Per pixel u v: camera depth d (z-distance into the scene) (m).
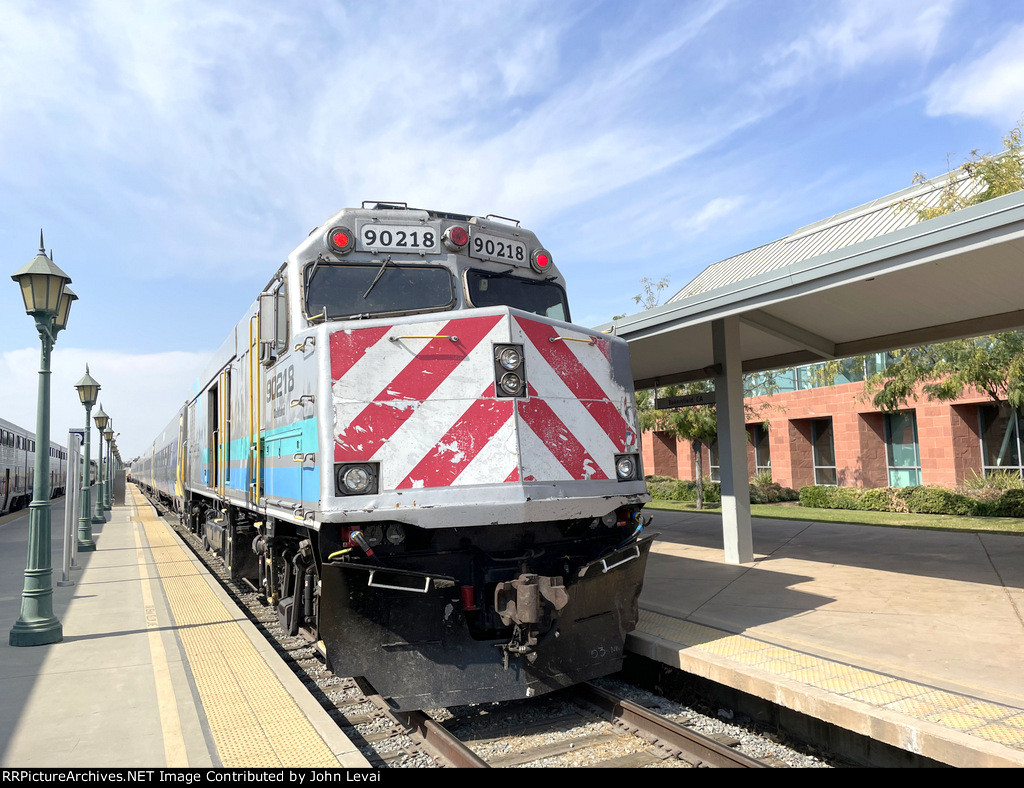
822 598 7.09
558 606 4.75
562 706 5.50
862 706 4.11
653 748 4.61
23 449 32.19
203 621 7.56
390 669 4.83
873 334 9.80
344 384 4.77
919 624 5.98
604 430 5.47
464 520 4.64
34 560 6.91
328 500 4.56
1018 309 8.20
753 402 25.22
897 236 5.87
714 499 22.17
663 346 10.70
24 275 7.24
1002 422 18.36
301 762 3.87
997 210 5.20
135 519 24.05
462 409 4.88
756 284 7.22
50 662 6.08
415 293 5.83
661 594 7.51
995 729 3.72
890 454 21.23
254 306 7.22
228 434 9.20
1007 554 9.49
